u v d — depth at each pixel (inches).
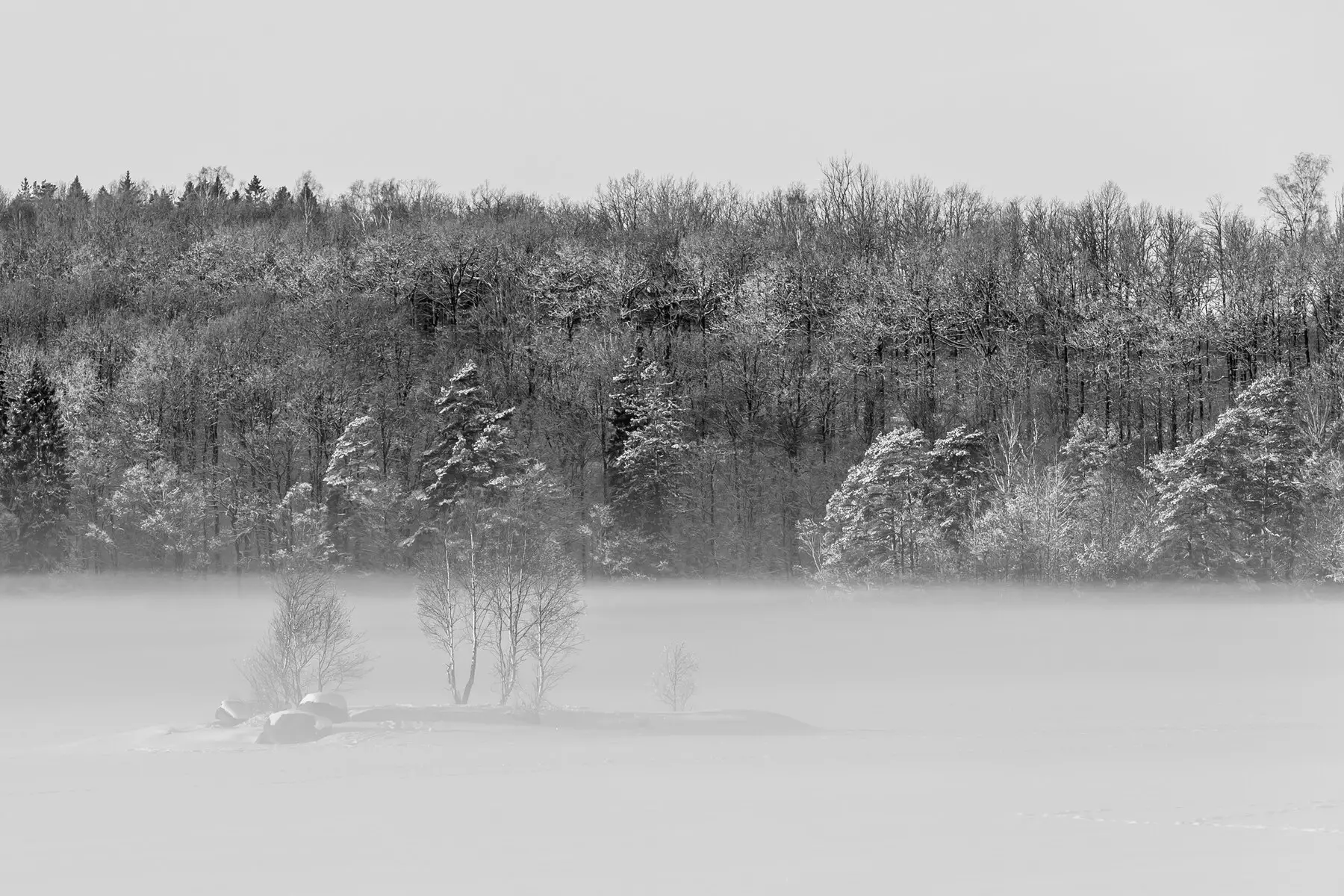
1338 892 883.4
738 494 5078.7
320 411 5012.3
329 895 975.6
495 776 1668.3
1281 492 3941.9
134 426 4825.3
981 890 908.6
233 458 4997.5
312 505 4525.1
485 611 2613.2
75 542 4453.7
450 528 4055.1
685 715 2388.0
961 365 5629.9
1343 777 1601.9
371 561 4298.7
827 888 936.9
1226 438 3954.2
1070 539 4020.7
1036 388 5433.1
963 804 1365.7
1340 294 5457.7
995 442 5093.5
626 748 2005.4
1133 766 1744.6
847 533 4121.6
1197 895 873.5
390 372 5492.1
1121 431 5206.7
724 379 5556.1
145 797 1510.8
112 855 1154.7
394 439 5034.5
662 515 4616.1
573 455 5177.2
